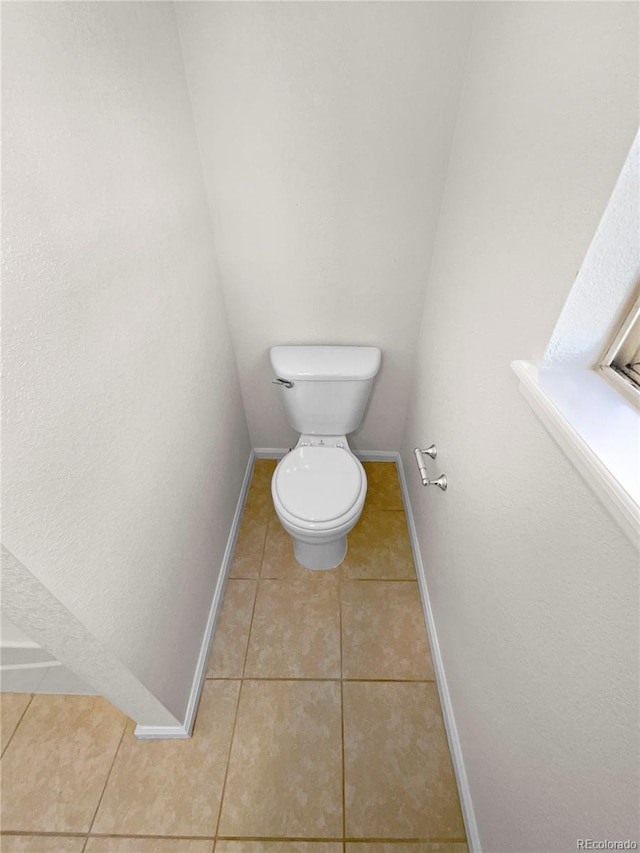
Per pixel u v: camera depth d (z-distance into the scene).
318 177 1.18
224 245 1.32
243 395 1.77
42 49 0.55
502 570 0.78
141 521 0.86
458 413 1.03
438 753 1.10
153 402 0.90
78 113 0.63
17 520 0.53
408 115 1.07
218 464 1.42
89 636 0.72
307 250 1.33
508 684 0.76
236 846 0.95
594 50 0.48
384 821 0.99
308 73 1.01
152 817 0.99
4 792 1.03
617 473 0.45
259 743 1.11
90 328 0.67
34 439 0.55
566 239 0.56
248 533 1.71
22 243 0.52
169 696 1.03
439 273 1.23
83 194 0.64
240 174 1.18
